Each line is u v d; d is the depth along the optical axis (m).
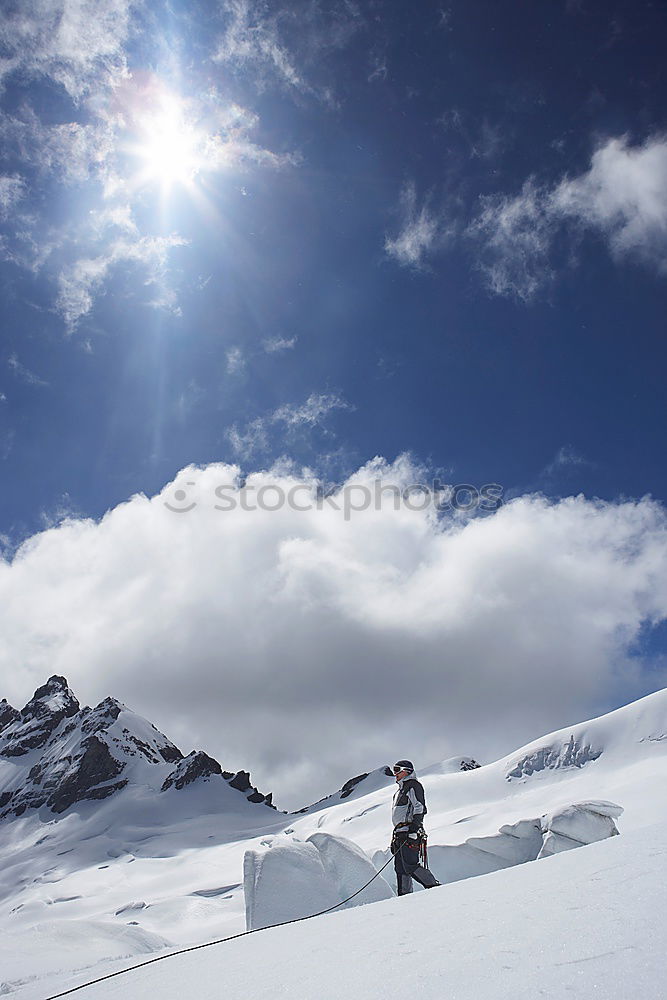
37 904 127.56
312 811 187.38
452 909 3.28
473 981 2.01
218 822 187.75
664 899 2.44
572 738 119.81
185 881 125.69
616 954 1.96
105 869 150.75
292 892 8.42
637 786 72.31
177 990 2.95
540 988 1.82
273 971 2.81
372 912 3.97
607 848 4.01
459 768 175.38
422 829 7.49
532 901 2.96
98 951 10.84
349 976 2.40
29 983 7.16
